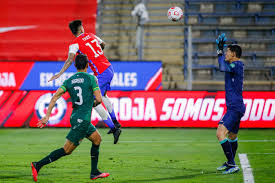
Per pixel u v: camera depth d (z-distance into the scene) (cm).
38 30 6619
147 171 2314
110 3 6931
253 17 6538
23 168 2416
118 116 4688
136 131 4447
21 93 4734
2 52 6438
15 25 6656
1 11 6719
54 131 4419
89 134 1989
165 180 2064
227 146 2223
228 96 2238
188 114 4659
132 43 6631
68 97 4703
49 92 4703
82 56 1994
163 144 3503
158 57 6350
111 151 3112
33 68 5000
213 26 6397
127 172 2286
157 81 4966
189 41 5538
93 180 2067
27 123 4697
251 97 4612
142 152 3064
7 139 3831
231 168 2242
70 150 1969
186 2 6719
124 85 4975
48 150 3178
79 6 6800
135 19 6838
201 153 3016
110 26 6812
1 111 4706
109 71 2769
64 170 2342
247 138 3897
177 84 5981
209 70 6128
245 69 6062
